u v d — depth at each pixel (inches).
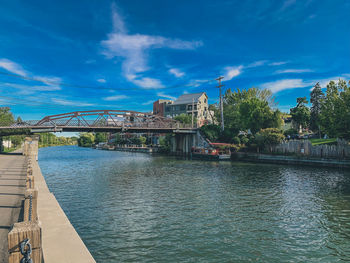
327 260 412.8
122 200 790.5
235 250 443.5
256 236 505.4
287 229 543.5
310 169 1584.6
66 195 863.1
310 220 600.7
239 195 858.1
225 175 1346.0
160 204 740.7
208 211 669.9
